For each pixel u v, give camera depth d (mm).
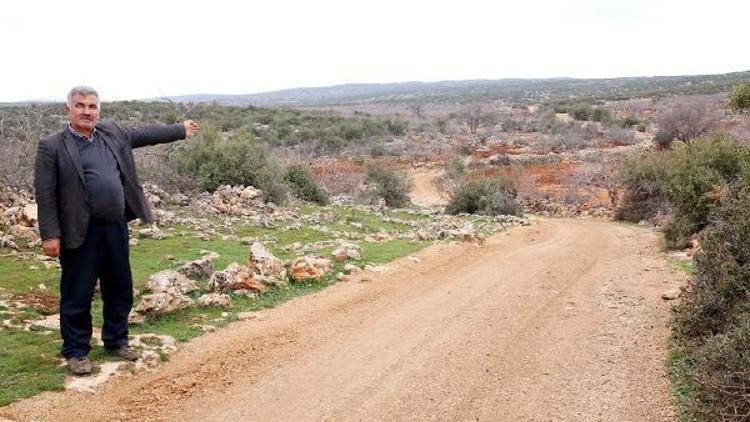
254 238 14148
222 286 9477
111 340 6781
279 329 8297
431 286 11227
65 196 6191
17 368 6273
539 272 12781
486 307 9773
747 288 7148
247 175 21828
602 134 72625
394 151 64500
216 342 7637
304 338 8031
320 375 6828
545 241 18891
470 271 12719
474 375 6906
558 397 6352
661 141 57625
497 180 36562
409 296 10406
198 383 6504
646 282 11938
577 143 67062
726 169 16375
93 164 6309
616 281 12070
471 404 6168
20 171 15836
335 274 11258
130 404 5926
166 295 8430
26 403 5637
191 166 21750
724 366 5496
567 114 97188
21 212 12555
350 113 111188
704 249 8023
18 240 11641
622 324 8922
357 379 6738
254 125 65250
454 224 19875
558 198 42250
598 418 5871
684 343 7465
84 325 6438
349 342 7941
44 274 9641
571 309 9805
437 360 7340
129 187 6645
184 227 14969
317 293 10133
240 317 8609
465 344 7930
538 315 9398
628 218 33531
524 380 6797
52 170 6156
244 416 5832
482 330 8539
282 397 6258
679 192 16594
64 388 5969
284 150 52125
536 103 134000
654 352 7645
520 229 21656
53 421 5426
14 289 8867
